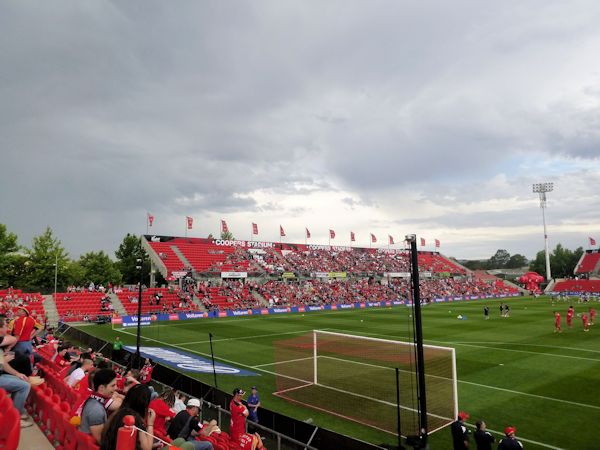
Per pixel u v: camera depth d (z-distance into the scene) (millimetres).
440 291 87750
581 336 35000
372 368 21500
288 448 12359
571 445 13305
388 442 13562
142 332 40344
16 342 10695
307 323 47219
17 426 5805
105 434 5168
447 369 20953
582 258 108250
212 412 14703
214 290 62375
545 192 106750
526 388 19672
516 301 78938
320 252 89500
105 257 84312
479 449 11211
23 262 64125
